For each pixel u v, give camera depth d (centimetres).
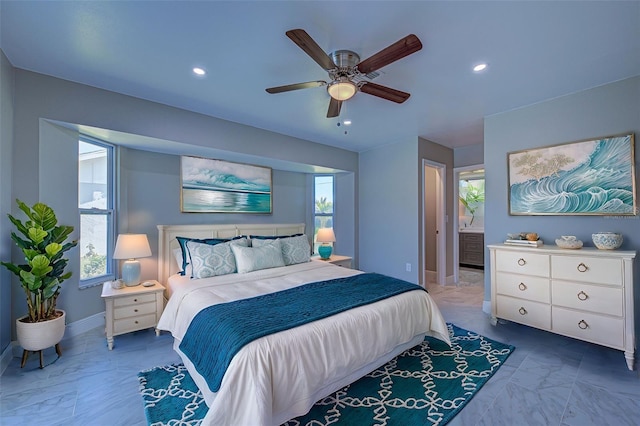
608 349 255
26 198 239
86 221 302
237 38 196
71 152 275
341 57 213
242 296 240
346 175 525
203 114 334
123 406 183
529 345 265
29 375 215
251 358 151
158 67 233
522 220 319
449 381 210
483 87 271
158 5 165
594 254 238
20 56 219
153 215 354
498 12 171
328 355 178
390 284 270
